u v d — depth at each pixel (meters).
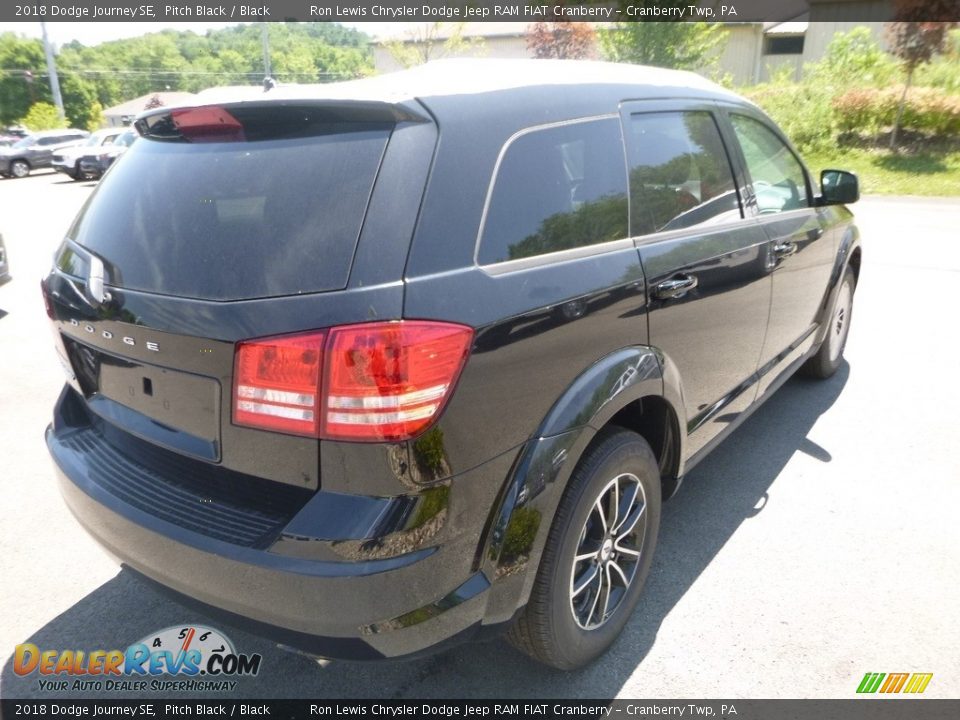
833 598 2.84
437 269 1.85
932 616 2.73
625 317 2.36
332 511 1.78
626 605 2.60
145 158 2.32
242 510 1.94
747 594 2.87
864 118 18.50
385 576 1.78
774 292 3.48
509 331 1.95
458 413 1.84
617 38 20.44
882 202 13.94
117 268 2.13
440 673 2.52
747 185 3.37
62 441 2.47
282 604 1.82
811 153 18.42
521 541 2.03
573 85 2.46
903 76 19.42
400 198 1.83
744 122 3.52
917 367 5.26
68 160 24.02
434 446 1.80
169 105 2.21
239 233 1.92
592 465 2.25
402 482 1.78
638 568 2.64
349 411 1.73
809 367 4.91
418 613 1.87
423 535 1.82
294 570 1.78
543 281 2.09
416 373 1.75
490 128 2.07
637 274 2.42
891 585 2.91
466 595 1.96
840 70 20.34
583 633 2.41
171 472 2.10
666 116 2.87
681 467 2.84
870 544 3.18
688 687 2.43
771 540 3.22
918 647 2.58
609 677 2.48
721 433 3.27
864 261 8.63
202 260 1.94
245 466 1.90
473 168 1.99
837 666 2.50
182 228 2.03
